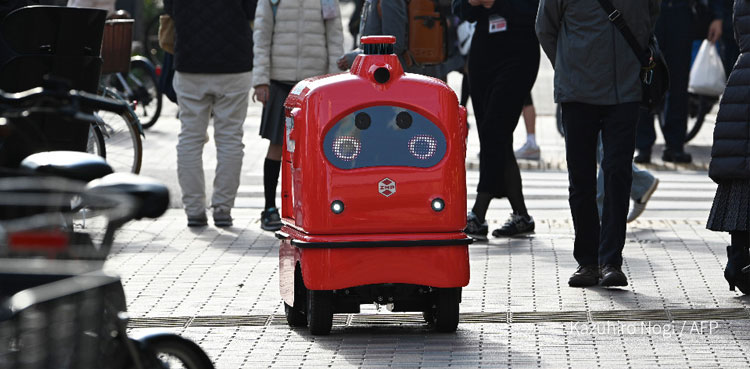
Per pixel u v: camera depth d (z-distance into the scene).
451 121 11.45
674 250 16.56
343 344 11.40
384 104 11.37
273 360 10.77
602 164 13.95
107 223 6.58
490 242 17.59
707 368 10.31
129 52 22.53
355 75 11.52
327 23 18.81
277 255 16.45
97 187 6.59
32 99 7.25
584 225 14.05
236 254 16.50
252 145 29.56
